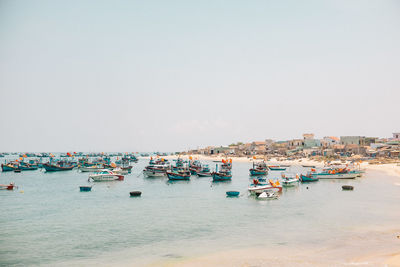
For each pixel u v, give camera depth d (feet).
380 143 648.38
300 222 126.31
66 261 86.38
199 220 132.05
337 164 460.14
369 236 104.73
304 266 78.33
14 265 83.82
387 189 230.27
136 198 194.08
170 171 322.14
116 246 98.68
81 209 158.51
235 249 93.81
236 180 308.60
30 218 138.00
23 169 423.64
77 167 466.29
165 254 90.74
